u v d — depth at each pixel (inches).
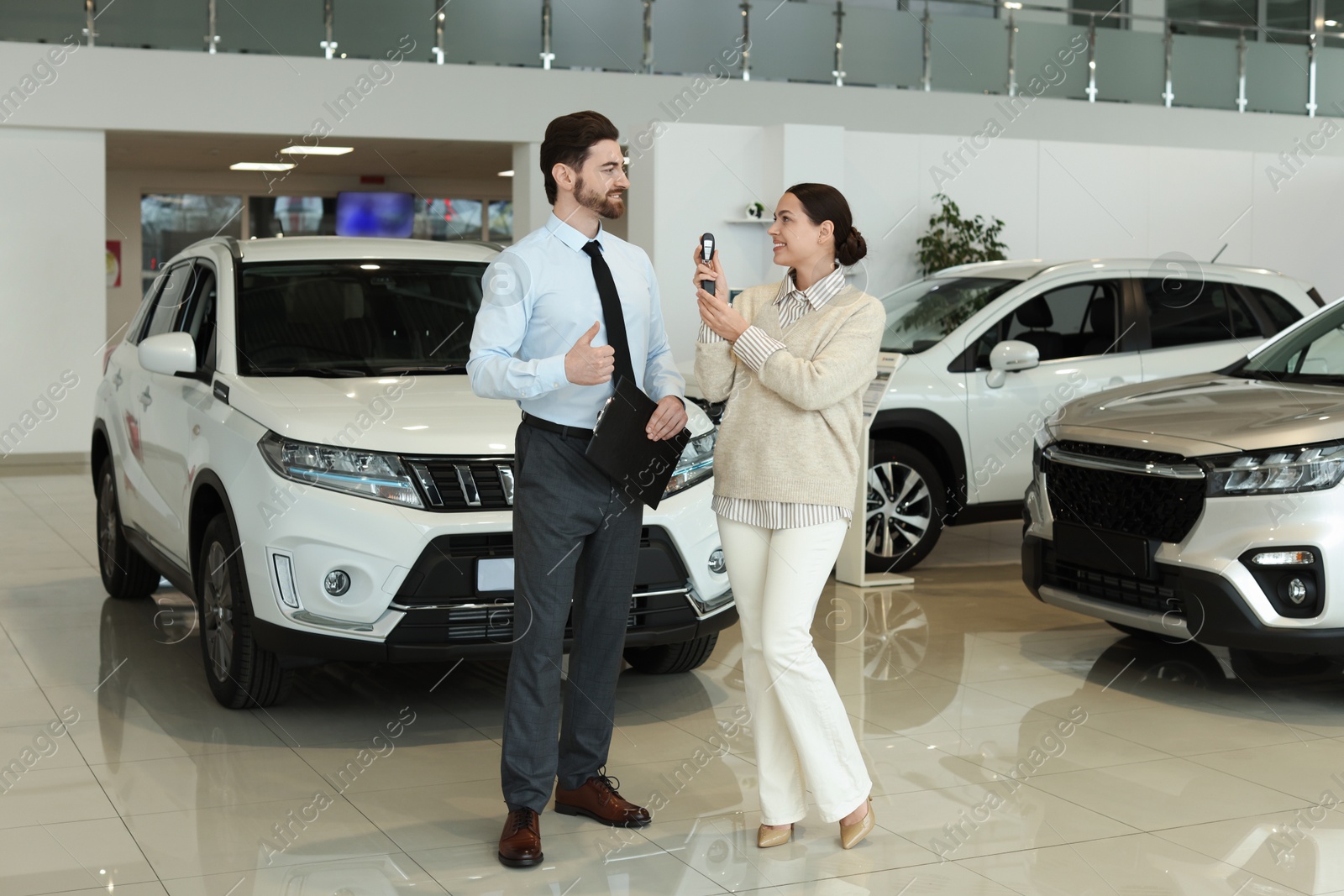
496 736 146.4
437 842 115.5
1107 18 536.4
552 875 108.6
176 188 621.6
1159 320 250.4
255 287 172.1
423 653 135.4
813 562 111.0
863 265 413.1
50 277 406.6
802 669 111.3
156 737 144.3
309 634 136.3
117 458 198.4
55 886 105.3
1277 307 255.9
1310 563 146.8
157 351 156.6
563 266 113.1
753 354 109.2
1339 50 540.7
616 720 153.7
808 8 473.1
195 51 407.5
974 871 109.9
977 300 248.8
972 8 492.1
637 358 117.0
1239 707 159.5
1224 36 524.1
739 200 400.8
